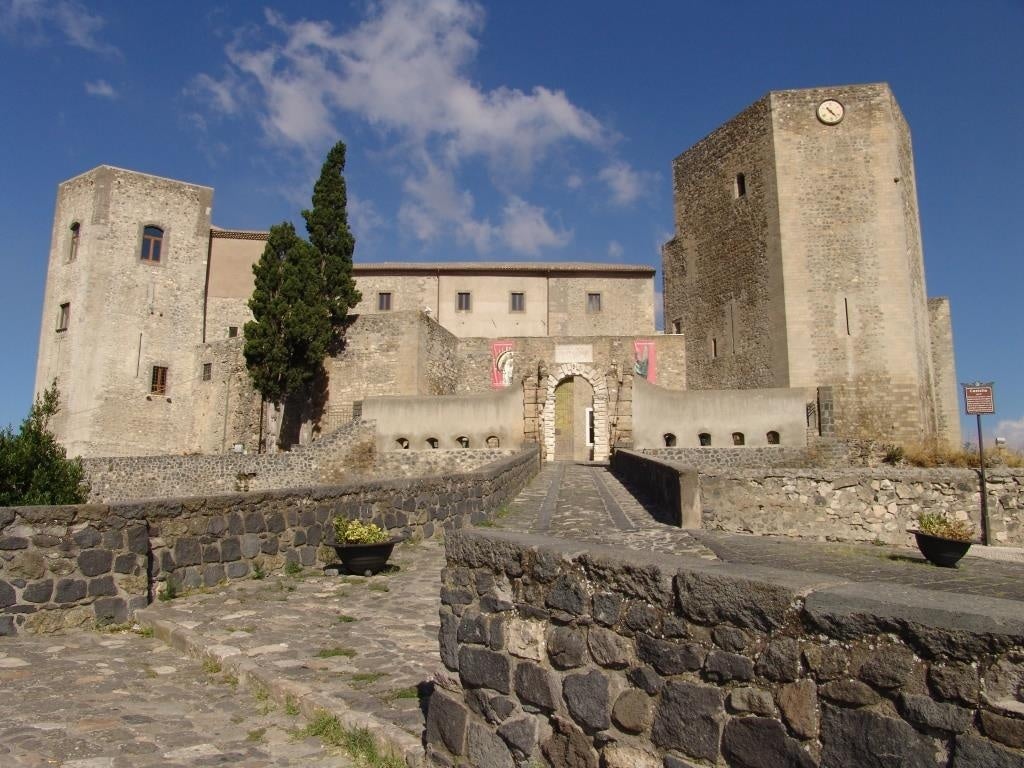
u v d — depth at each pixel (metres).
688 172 42.38
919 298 36.34
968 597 2.73
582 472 27.95
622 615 3.52
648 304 44.94
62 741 4.96
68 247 43.16
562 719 3.72
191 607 8.38
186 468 33.66
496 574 4.28
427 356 38.25
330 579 9.97
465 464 30.98
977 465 23.44
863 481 13.72
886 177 35.03
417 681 5.90
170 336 43.03
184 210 44.56
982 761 2.37
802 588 2.93
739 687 3.04
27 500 12.31
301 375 36.12
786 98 36.59
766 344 36.19
